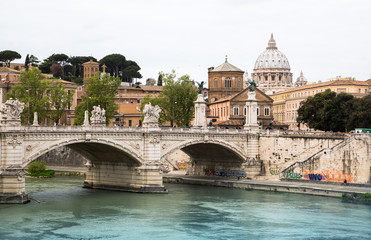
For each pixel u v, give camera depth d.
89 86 157.00
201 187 126.50
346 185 112.81
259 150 131.75
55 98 156.00
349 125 143.25
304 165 120.50
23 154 94.12
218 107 188.62
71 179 139.75
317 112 153.00
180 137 118.44
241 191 118.88
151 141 112.50
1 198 93.50
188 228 83.06
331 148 116.31
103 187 120.31
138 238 77.19
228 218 89.81
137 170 112.88
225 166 138.00
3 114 92.50
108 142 106.31
